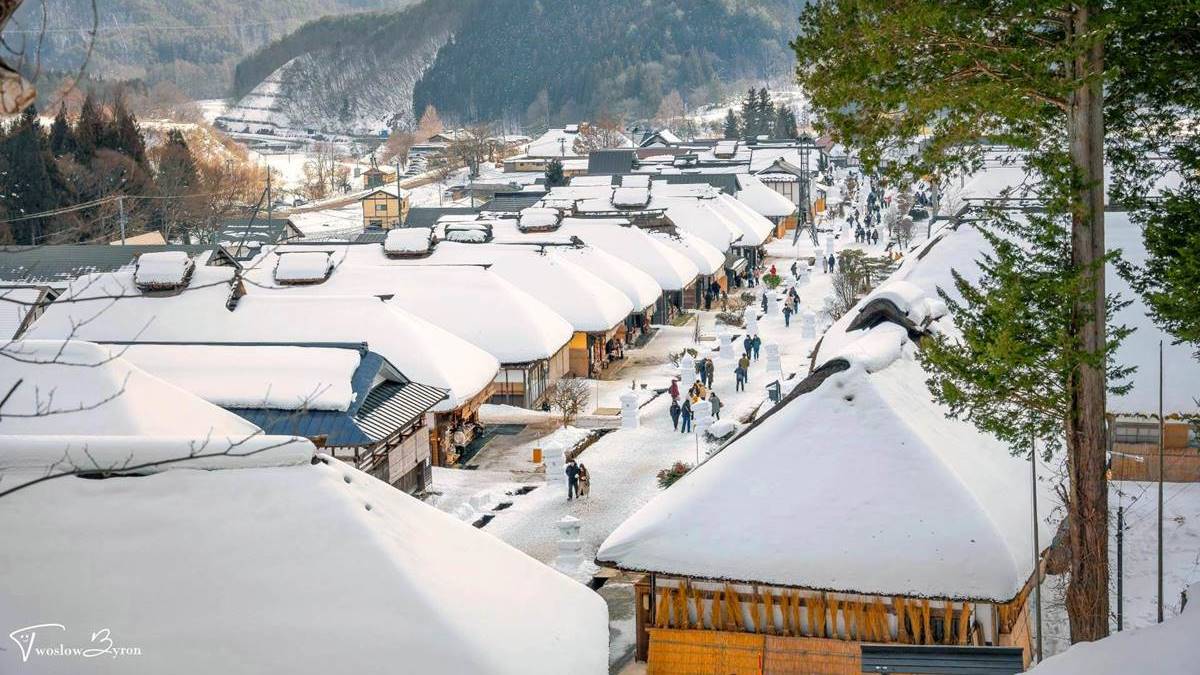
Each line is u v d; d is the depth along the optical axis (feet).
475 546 74.28
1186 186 100.12
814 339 254.06
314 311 186.19
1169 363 146.82
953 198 321.32
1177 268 85.35
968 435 102.68
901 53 84.64
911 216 428.56
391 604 65.67
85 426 98.17
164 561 64.44
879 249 390.63
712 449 173.58
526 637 68.85
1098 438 86.94
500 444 183.11
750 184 440.04
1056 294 85.51
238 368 150.41
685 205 349.41
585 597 77.30
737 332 267.80
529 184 529.86
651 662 98.17
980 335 87.35
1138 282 95.50
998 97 83.46
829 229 446.60
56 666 59.62
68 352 103.09
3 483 65.41
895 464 94.43
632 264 288.10
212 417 103.60
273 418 144.56
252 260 233.96
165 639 61.72
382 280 219.00
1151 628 59.93
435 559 70.23
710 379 212.84
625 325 258.78
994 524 91.56
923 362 92.79
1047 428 89.81
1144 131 96.63
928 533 91.25
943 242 180.75
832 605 94.32
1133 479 146.00
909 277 175.52
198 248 271.49
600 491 156.04
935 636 92.99
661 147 621.31
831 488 94.53
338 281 220.23
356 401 147.02
